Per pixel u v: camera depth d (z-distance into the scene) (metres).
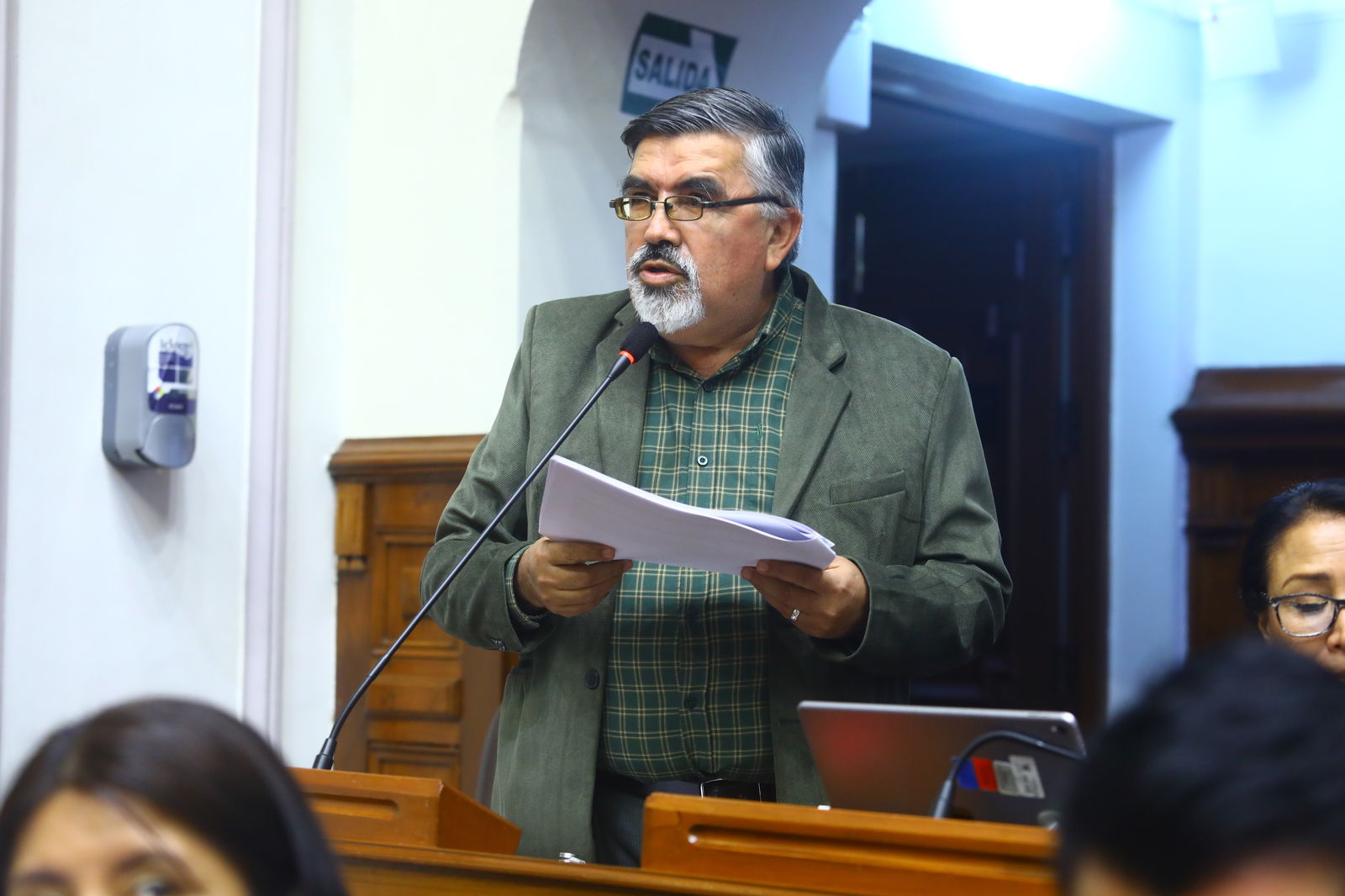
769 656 2.13
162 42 3.14
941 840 1.39
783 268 2.39
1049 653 5.46
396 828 1.65
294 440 3.49
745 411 2.26
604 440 2.25
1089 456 5.41
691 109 2.23
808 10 3.85
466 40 3.51
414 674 3.49
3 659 2.82
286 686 3.44
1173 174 5.26
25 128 2.88
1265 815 0.53
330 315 3.59
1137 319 5.33
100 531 2.99
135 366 2.98
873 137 5.68
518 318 3.44
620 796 2.17
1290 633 1.97
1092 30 4.96
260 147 3.34
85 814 0.81
